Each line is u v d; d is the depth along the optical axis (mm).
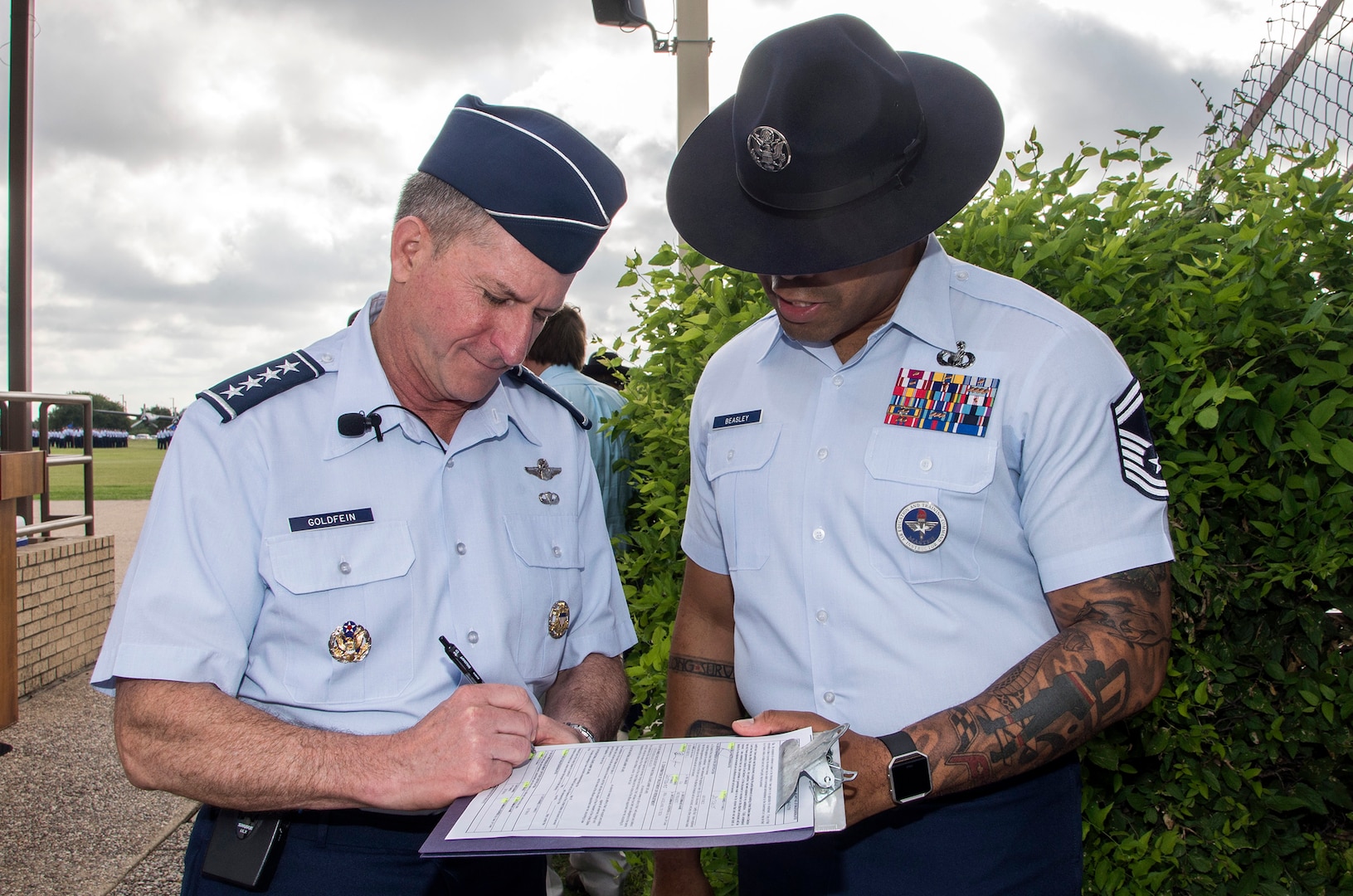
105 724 4617
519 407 1548
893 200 1259
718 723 1633
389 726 1279
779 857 1414
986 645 1287
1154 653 1206
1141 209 2033
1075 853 1361
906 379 1377
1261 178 1973
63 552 5367
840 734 1104
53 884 3113
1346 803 1905
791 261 1237
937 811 1299
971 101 1350
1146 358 1882
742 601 1492
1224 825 1912
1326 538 1829
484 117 1238
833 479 1379
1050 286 2012
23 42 6152
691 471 1676
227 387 1310
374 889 1265
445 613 1338
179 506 1216
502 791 1129
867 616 1328
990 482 1286
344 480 1311
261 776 1133
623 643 1666
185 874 1308
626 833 973
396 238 1285
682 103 3793
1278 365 1888
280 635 1269
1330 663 1919
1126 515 1230
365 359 1367
